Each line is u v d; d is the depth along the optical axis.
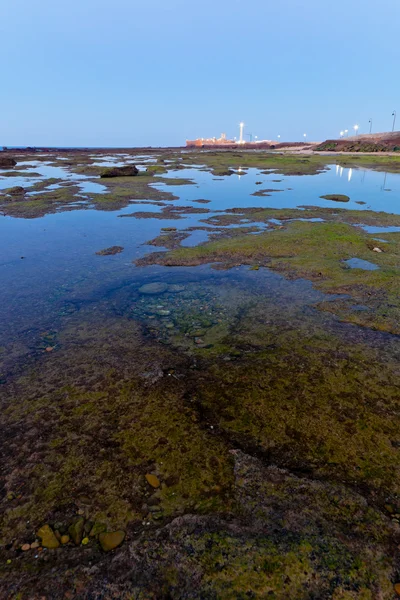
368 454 4.38
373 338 7.19
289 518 3.53
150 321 8.20
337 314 8.30
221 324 8.00
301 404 5.25
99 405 5.32
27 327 7.96
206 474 4.11
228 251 13.06
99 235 16.17
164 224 17.95
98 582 3.05
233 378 5.91
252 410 5.14
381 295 9.20
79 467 4.25
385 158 56.81
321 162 52.47
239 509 3.66
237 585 2.96
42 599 2.94
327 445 4.52
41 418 5.10
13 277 11.17
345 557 3.15
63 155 74.69
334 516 3.55
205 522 3.51
